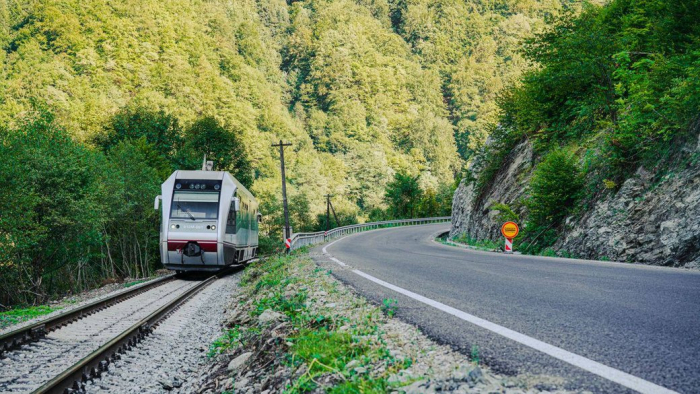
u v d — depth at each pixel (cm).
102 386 550
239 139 6197
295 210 8894
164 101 13512
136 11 18100
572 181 1653
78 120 6619
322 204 12006
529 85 2189
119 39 16312
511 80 2745
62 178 2205
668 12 1602
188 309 1124
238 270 2367
